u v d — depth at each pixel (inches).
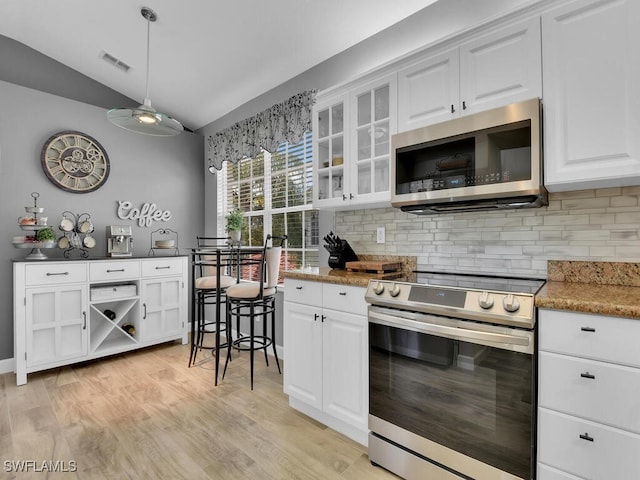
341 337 75.7
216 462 68.4
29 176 123.7
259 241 145.1
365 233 102.4
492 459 54.0
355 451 72.7
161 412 88.1
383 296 66.9
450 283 65.0
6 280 118.2
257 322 139.1
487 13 78.8
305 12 96.0
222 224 165.8
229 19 104.0
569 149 56.3
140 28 113.3
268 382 107.1
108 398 96.1
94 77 145.6
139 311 134.2
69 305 116.5
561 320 48.3
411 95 76.5
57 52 133.3
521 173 60.0
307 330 83.6
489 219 78.2
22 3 109.3
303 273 85.8
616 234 62.8
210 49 119.0
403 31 93.7
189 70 132.7
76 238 130.2
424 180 72.1
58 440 75.8
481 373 55.0
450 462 58.5
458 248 83.1
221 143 157.6
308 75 119.2
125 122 98.2
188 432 78.9
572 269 66.7
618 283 61.9
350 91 89.4
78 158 135.0
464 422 57.0
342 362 75.6
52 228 128.2
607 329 44.8
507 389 52.5
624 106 51.8
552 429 48.9
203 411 88.7
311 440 76.2
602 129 53.5
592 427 45.8
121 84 147.7
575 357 47.2
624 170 51.8
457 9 83.5
